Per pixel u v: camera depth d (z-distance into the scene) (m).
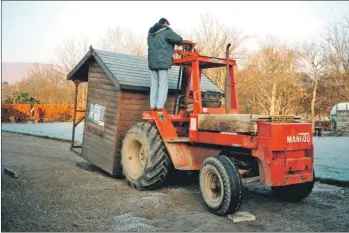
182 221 4.94
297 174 5.31
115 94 8.14
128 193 6.48
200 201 6.04
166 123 6.62
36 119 31.22
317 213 5.45
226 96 5.80
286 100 33.88
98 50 8.88
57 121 32.22
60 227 4.57
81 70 10.07
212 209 5.30
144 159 6.73
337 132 22.45
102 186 7.03
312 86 34.19
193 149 6.62
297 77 33.97
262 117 5.21
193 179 7.87
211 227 4.71
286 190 6.14
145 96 8.26
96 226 4.64
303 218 5.19
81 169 8.90
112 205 5.64
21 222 4.71
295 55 33.75
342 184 7.37
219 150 6.06
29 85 45.53
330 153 12.09
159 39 6.73
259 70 35.12
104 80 8.68
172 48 6.85
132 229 4.55
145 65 9.04
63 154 11.54
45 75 45.47
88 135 9.28
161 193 6.53
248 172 5.68
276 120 5.33
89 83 9.41
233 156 6.14
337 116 22.72
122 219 4.91
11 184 6.95
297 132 5.25
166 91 6.84
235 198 4.99
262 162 5.05
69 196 6.16
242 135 5.32
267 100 33.88
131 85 7.63
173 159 6.39
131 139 7.12
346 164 9.77
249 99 35.66
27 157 10.73
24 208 5.36
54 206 5.52
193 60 6.34
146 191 6.68
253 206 5.82
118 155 7.93
